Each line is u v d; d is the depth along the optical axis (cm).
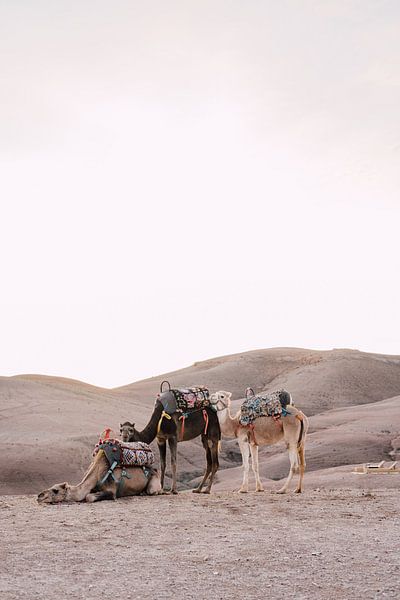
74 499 1569
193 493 1812
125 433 1764
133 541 1103
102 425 6912
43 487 4534
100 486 1606
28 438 5791
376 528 1221
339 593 823
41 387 9275
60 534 1157
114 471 1636
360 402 10306
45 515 1361
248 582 870
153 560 977
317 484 3184
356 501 1584
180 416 1806
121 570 923
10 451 5156
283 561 972
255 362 13100
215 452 1864
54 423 6725
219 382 11956
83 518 1320
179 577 891
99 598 801
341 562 966
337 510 1427
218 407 1869
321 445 5312
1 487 4453
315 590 837
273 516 1351
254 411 1836
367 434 5731
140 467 1702
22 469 4759
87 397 9088
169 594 819
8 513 1398
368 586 852
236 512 1402
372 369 11981
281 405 1834
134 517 1332
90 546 1065
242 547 1059
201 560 977
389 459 4909
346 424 6581
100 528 1214
